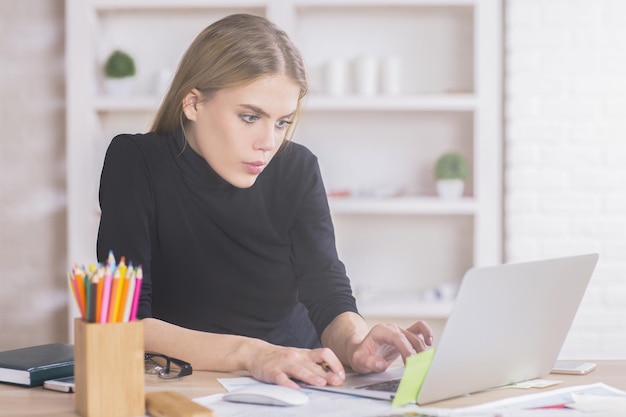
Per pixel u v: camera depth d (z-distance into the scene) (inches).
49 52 173.6
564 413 52.5
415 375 53.4
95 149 167.2
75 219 164.2
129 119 173.8
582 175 162.6
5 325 174.9
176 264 77.8
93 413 51.4
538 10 161.8
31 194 174.2
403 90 173.0
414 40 172.6
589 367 65.7
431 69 172.7
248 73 66.3
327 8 169.8
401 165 173.8
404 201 163.0
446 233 174.1
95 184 167.0
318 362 61.2
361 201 163.6
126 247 72.4
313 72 173.5
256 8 169.5
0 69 173.5
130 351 52.3
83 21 163.2
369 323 171.6
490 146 162.6
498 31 161.8
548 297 59.1
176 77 71.9
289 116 69.2
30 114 173.8
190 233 77.0
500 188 165.8
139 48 174.2
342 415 51.8
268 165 79.7
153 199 75.6
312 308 78.6
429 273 174.7
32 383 60.2
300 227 80.7
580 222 163.0
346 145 174.2
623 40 161.2
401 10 171.6
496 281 54.4
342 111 173.6
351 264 175.6
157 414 52.1
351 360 65.3
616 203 162.2
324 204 82.0
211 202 76.6
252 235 78.7
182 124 75.3
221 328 80.6
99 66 172.7
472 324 54.3
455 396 57.0
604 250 162.6
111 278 52.2
